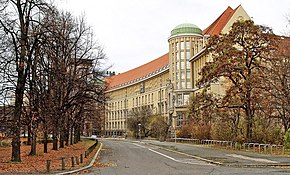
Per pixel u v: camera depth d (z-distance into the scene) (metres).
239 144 40.50
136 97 129.62
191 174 19.23
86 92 40.19
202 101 42.56
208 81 42.28
